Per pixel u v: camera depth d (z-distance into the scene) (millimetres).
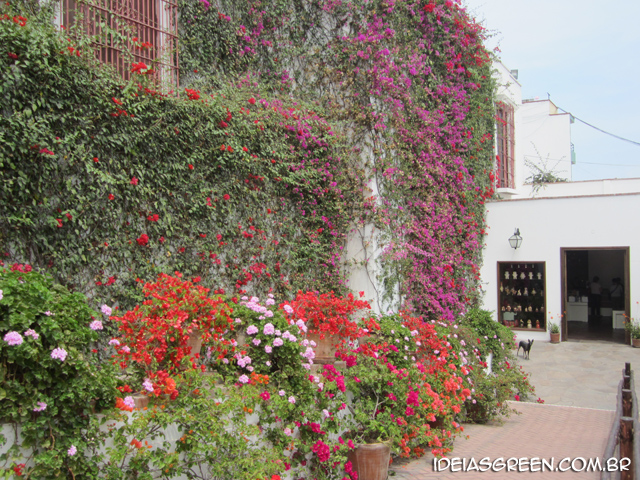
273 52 8000
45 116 4102
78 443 2775
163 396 3352
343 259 7523
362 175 7531
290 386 4270
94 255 4406
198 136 5293
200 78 7078
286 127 6582
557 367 11070
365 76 7656
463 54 9805
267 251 6273
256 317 4402
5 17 3994
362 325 6090
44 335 2707
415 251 8258
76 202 4285
